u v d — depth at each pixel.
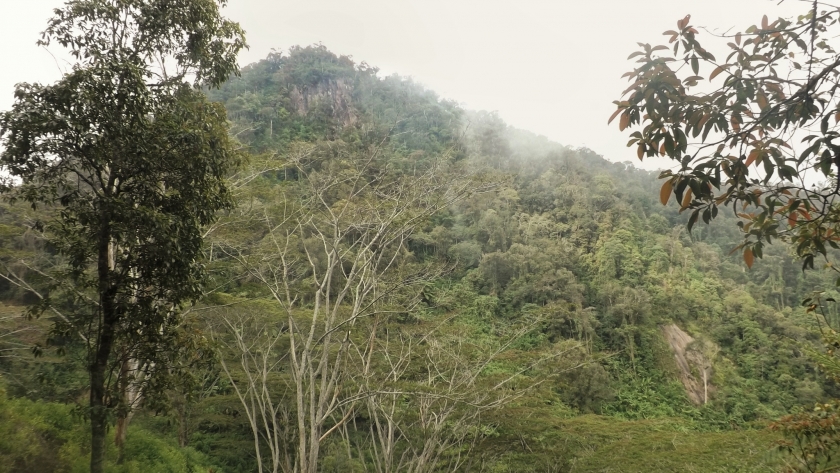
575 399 20.25
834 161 2.49
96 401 6.65
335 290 16.30
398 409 13.78
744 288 40.44
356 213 12.79
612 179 55.41
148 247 6.01
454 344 15.45
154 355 6.76
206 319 13.27
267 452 17.28
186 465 11.51
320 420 10.01
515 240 36.97
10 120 5.38
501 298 31.14
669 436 14.52
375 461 15.48
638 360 30.69
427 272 13.16
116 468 8.64
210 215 6.98
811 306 4.01
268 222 12.62
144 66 6.71
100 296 6.54
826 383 29.22
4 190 5.94
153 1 6.91
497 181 13.16
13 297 16.45
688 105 2.93
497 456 14.83
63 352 6.85
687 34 2.81
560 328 28.28
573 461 13.77
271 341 14.12
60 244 6.46
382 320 13.33
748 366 31.58
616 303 33.88
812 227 3.06
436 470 15.45
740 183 2.86
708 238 52.69
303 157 14.56
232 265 12.20
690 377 30.59
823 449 4.97
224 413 18.30
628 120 3.10
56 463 8.05
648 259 40.84
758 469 10.40
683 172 2.85
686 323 35.31
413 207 12.98
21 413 8.98
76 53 6.62
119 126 5.69
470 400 12.06
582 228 43.47
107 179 6.73
